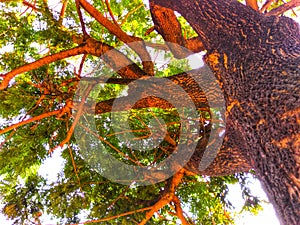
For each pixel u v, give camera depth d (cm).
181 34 431
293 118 191
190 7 297
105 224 461
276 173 192
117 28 432
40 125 501
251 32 252
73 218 497
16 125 395
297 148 185
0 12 453
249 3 423
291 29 261
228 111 243
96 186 477
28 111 457
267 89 213
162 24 425
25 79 482
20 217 492
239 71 239
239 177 527
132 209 458
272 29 251
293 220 177
